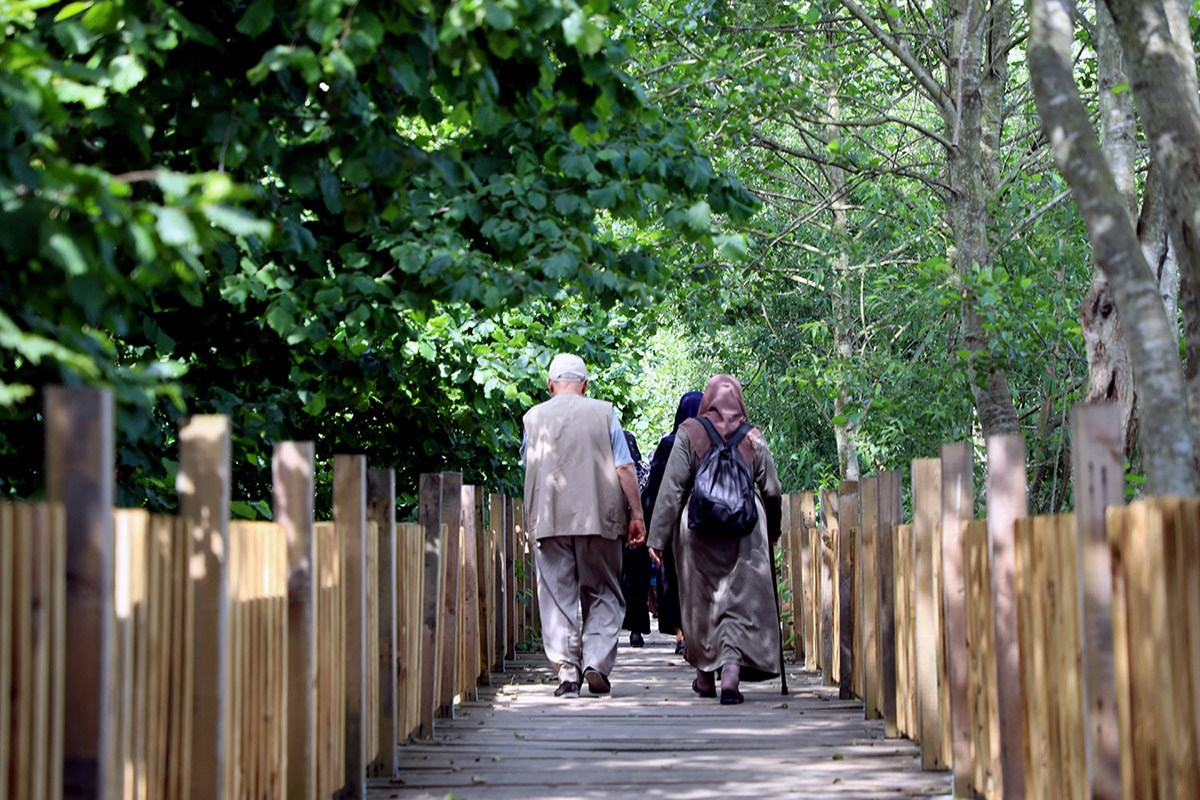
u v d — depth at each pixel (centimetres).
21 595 361
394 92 752
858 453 2308
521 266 829
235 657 560
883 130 2459
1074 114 761
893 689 978
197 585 511
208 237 436
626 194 830
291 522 651
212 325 979
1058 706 590
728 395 1262
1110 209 738
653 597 1938
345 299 844
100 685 381
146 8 635
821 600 1378
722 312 2189
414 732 984
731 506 1176
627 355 2150
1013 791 665
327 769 712
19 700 360
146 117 650
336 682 736
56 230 419
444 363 1425
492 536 1480
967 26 1825
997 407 1606
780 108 1794
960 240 1839
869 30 1888
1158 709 446
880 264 2222
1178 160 770
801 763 873
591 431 1282
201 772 508
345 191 793
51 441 384
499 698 1262
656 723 1069
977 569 745
